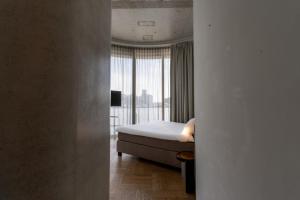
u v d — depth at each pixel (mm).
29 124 827
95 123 1533
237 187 918
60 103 981
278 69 578
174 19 4461
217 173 1260
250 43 769
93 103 1475
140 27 4922
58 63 965
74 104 1121
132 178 3152
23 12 816
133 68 6168
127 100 6121
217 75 1246
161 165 3750
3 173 756
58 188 964
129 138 4090
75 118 1138
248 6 783
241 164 872
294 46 500
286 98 542
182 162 2900
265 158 664
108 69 1932
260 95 693
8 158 767
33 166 840
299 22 479
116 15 4270
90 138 1413
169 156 3482
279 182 585
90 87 1399
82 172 1254
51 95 922
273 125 612
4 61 761
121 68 6047
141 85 6195
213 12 1341
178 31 5180
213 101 1348
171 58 5824
